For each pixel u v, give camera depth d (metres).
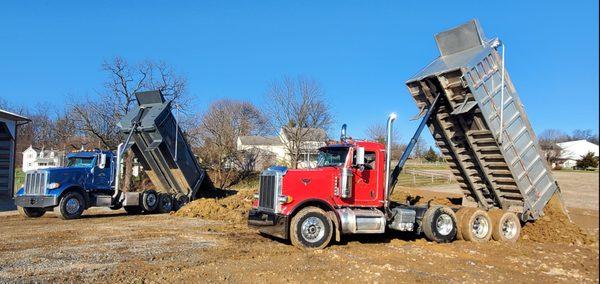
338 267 8.58
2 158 25.36
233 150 41.47
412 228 11.71
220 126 42.97
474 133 12.24
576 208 19.28
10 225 14.57
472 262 9.34
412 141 12.23
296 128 40.50
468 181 13.73
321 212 10.73
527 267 9.02
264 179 11.23
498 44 11.70
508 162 12.25
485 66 11.55
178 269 8.36
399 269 8.50
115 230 13.29
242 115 58.06
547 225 13.01
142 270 8.23
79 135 34.41
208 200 18.62
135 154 20.89
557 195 13.41
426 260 9.48
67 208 16.64
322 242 10.61
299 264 8.83
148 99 19.67
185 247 10.58
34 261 8.90
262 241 11.49
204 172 21.75
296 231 10.48
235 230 13.45
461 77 11.14
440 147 13.59
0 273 7.94
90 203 17.67
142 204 18.94
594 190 27.78
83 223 15.25
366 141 11.76
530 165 12.66
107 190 18.53
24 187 17.17
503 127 11.96
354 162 11.27
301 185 10.84
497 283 7.72
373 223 11.22
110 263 8.79
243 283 7.52
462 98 11.70
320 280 7.70
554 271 8.66
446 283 7.61
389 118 11.60
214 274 8.03
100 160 18.05
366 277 7.88
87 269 8.27
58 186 16.61
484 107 11.56
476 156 12.67
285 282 7.59
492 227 12.29
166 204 19.78
